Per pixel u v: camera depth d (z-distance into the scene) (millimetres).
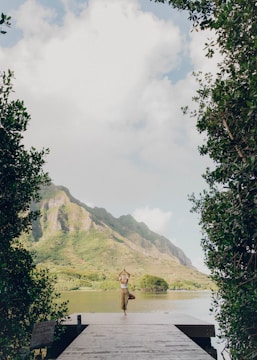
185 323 12008
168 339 9172
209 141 7609
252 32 6477
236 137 6562
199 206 8547
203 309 63219
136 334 9984
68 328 11609
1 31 6238
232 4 6492
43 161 8133
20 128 7141
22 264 8312
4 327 7723
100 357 7172
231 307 6695
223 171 6516
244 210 6039
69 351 7754
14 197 7223
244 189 6016
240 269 6672
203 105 8352
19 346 8117
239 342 7082
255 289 5895
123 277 15797
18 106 7148
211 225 7688
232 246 6375
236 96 6379
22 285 8023
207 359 6980
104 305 70562
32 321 8766
